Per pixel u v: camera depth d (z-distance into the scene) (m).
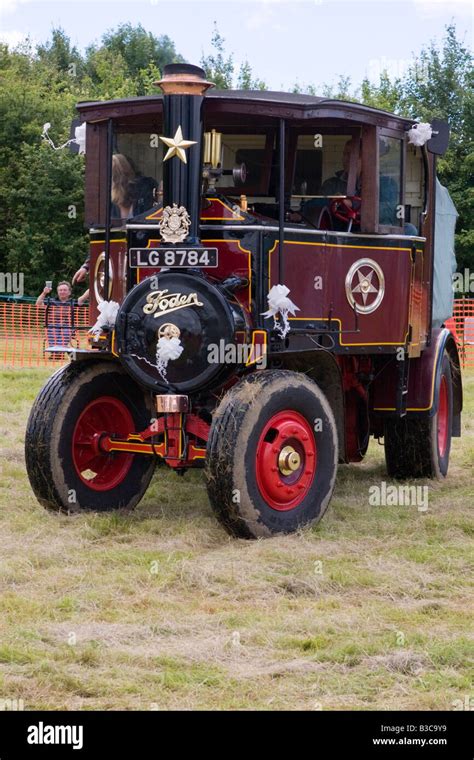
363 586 5.56
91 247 7.18
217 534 6.48
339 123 6.93
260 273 6.39
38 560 5.89
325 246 6.79
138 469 7.29
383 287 7.22
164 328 6.26
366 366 7.75
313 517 6.56
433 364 8.07
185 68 6.33
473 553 6.15
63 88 42.81
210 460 6.13
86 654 4.44
